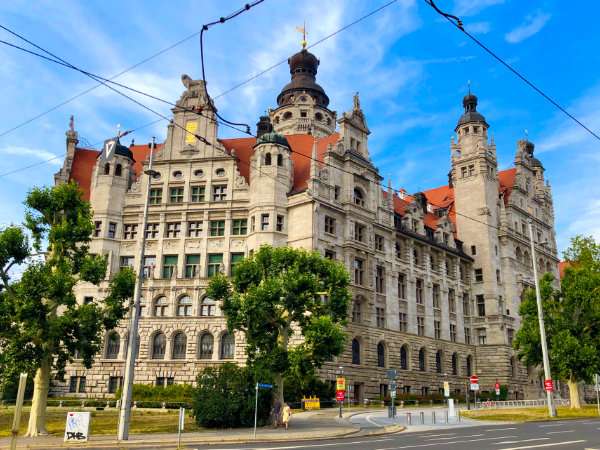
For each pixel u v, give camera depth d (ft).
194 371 215.51
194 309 224.33
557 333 190.19
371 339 234.38
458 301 296.71
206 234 235.20
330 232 231.09
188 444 94.63
